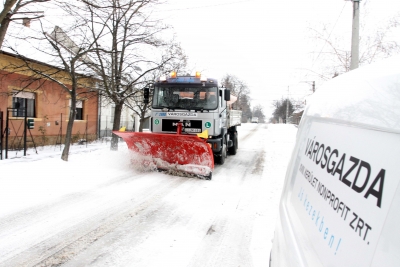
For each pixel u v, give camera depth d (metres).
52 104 16.84
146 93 9.40
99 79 12.89
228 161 11.00
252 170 9.34
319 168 1.70
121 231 4.47
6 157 11.18
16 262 3.50
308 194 1.79
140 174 8.16
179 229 4.61
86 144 16.28
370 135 1.17
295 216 1.94
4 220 4.73
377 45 10.89
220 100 9.29
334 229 1.27
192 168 7.95
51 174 7.50
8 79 13.98
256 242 4.21
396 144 0.98
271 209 5.63
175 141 7.73
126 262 3.57
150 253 3.81
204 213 5.35
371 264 0.94
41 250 3.80
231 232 4.54
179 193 6.53
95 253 3.77
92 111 20.44
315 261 1.36
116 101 12.60
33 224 4.61
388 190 0.96
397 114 1.00
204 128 8.75
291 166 2.52
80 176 7.66
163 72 13.04
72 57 10.15
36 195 6.02
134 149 8.69
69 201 5.76
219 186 7.22
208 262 3.62
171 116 8.88
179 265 3.54
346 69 11.63
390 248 0.89
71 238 4.17
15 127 14.60
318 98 2.16
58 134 17.23
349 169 1.28
